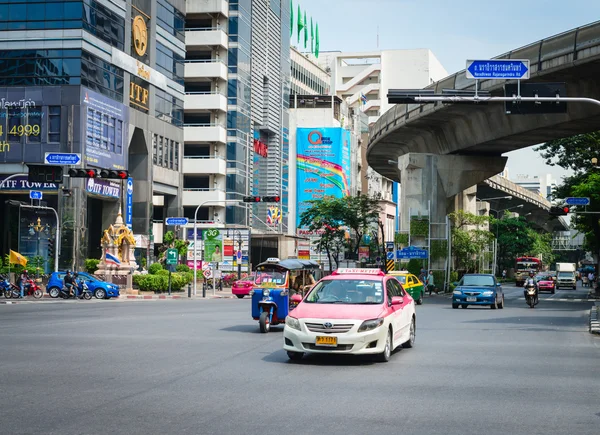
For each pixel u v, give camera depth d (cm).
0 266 5028
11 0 5572
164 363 1444
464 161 5912
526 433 846
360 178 12275
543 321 2833
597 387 1195
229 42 8294
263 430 845
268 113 9212
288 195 10194
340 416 933
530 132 4659
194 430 841
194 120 8225
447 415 949
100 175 3606
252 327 2334
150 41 6706
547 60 3809
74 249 5494
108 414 931
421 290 4378
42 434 812
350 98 14212
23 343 1816
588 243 7800
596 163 5831
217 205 8106
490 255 8206
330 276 1639
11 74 5578
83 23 5559
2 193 5594
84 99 5559
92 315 2936
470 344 1895
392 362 1505
